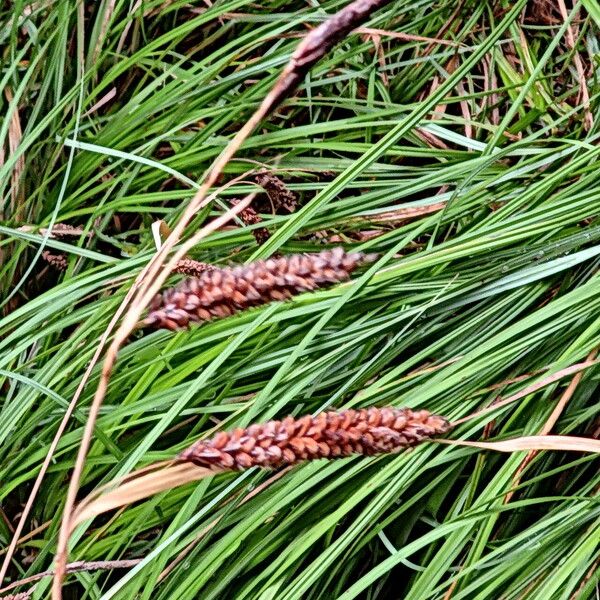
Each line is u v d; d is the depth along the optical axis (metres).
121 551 0.40
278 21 0.53
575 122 0.52
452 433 0.36
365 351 0.39
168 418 0.35
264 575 0.35
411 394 0.37
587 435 0.39
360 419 0.25
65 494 0.41
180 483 0.25
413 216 0.45
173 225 0.46
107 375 0.24
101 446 0.41
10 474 0.41
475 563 0.34
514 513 0.38
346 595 0.34
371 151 0.38
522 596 0.34
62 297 0.44
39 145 0.51
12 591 0.38
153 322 0.24
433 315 0.39
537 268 0.38
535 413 0.37
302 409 0.38
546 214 0.39
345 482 0.37
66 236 0.52
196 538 0.35
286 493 0.36
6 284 0.50
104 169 0.50
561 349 0.38
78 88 0.52
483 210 0.45
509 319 0.39
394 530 0.38
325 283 0.24
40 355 0.42
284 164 0.50
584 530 0.35
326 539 0.36
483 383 0.37
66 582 0.37
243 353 0.41
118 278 0.42
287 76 0.22
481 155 0.46
